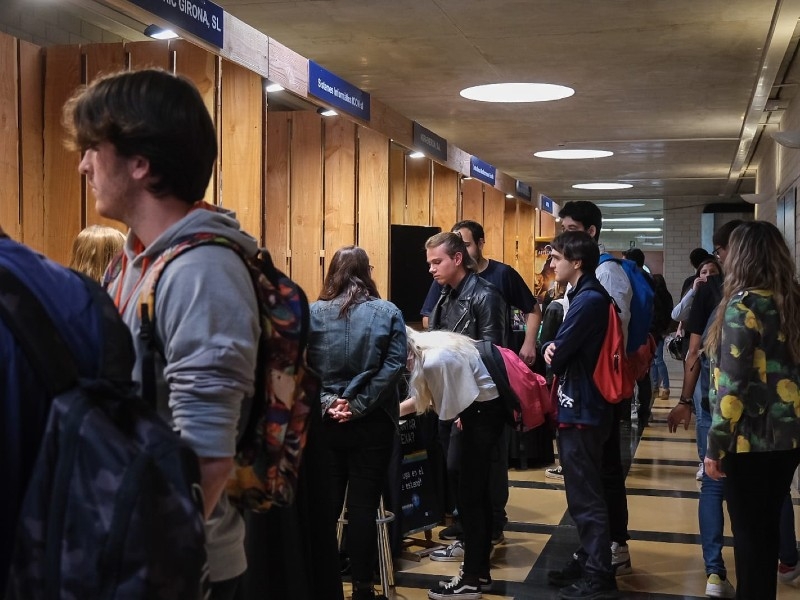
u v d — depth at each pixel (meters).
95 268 3.11
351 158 6.86
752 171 14.17
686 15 6.04
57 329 1.13
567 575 4.23
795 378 2.97
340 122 6.86
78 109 1.36
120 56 4.49
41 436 1.10
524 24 6.29
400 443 4.62
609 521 4.37
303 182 6.91
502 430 4.05
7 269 1.12
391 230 7.34
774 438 2.94
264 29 6.47
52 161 4.43
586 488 3.99
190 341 1.26
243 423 1.40
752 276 3.00
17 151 4.29
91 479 1.04
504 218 12.55
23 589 1.05
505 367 3.92
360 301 3.70
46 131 4.44
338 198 6.89
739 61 7.25
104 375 1.14
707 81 7.96
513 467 7.20
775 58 6.66
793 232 7.44
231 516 1.45
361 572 3.65
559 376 4.03
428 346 3.83
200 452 1.24
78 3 4.93
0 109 4.18
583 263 4.05
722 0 5.70
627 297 4.48
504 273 5.56
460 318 4.71
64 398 1.08
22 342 1.09
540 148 11.94
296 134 6.89
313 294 6.88
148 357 1.30
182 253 1.31
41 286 1.15
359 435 3.64
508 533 5.19
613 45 6.83
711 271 5.20
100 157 1.35
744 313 2.94
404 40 6.74
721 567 4.12
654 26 6.32
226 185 5.10
